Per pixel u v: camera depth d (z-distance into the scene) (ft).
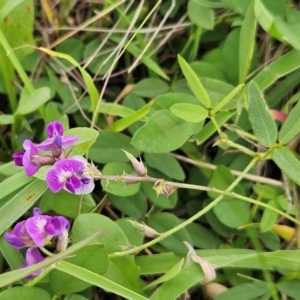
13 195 0.59
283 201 0.61
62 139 0.54
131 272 0.55
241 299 0.54
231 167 0.65
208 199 0.63
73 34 0.73
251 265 0.55
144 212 0.61
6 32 0.66
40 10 0.73
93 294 0.61
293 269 0.55
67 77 0.72
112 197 0.61
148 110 0.63
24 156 0.52
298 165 0.55
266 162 0.65
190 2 0.69
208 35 0.72
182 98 0.61
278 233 0.61
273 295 0.54
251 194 0.64
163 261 0.58
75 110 0.69
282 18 0.63
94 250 0.50
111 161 0.63
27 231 0.50
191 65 0.68
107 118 0.68
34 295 0.51
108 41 0.73
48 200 0.59
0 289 0.56
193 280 0.53
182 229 0.58
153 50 0.72
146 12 0.74
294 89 0.68
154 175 0.64
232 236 0.62
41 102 0.61
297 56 0.61
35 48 0.66
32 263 0.51
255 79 0.62
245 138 0.63
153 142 0.58
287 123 0.55
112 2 0.72
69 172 0.52
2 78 0.68
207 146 0.68
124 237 0.54
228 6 0.63
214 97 0.61
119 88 0.74
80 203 0.59
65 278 0.52
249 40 0.59
